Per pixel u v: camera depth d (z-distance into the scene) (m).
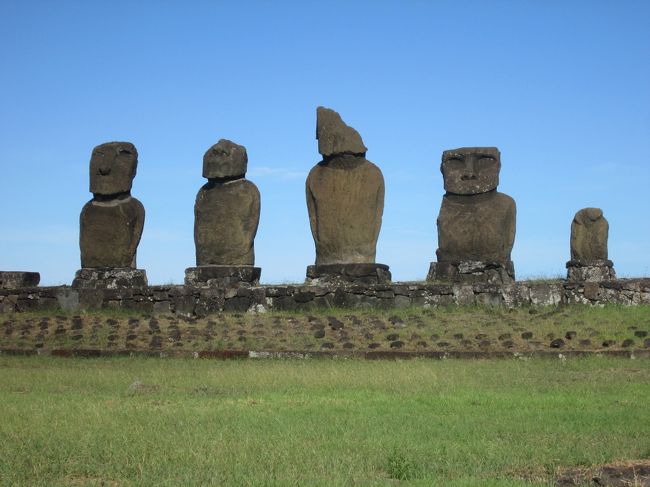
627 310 26.39
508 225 30.45
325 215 30.16
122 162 32.03
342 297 28.39
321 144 30.27
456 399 16.31
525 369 20.00
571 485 11.12
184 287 29.31
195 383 18.84
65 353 23.86
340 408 15.62
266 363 21.81
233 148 30.73
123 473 11.78
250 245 30.61
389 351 22.53
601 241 33.53
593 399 16.17
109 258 31.67
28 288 30.64
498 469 11.85
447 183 31.00
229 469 11.77
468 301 27.84
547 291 27.53
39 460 12.27
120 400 16.64
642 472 11.59
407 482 11.16
